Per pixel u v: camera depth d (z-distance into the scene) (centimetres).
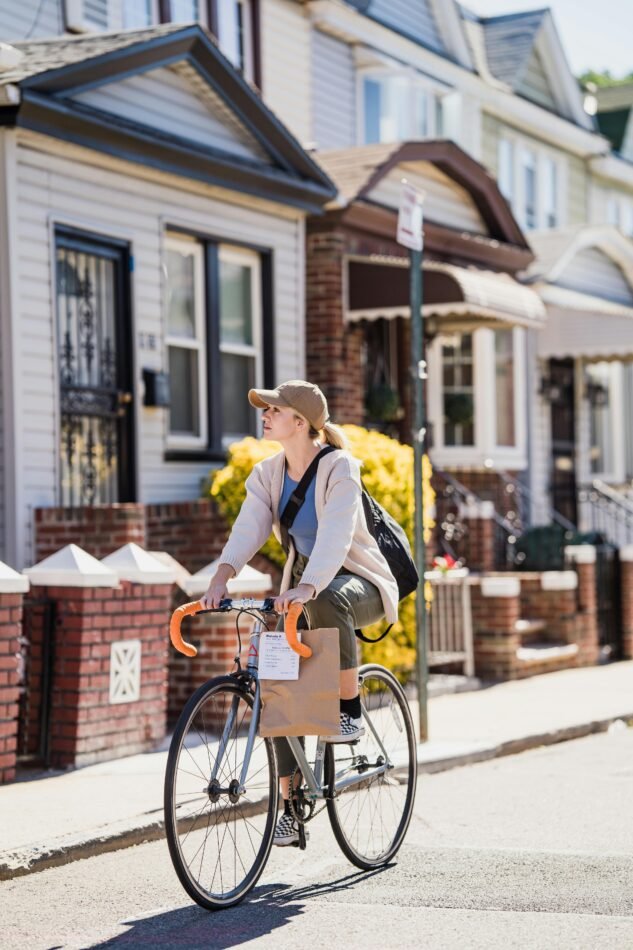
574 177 2580
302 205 1478
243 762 580
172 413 1357
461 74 2145
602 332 2095
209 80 1334
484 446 1898
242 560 596
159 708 936
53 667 873
